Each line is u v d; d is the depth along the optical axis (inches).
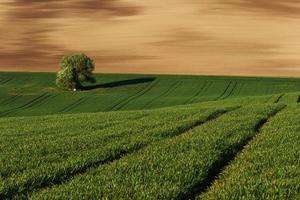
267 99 2684.5
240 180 648.4
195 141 946.1
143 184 626.5
